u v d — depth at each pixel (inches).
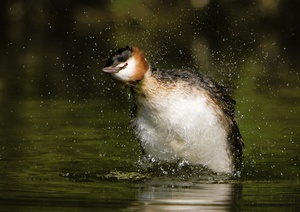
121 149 522.6
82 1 1288.1
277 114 656.4
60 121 629.9
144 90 434.9
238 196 383.6
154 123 443.8
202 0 1274.6
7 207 352.2
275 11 1254.3
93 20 1264.8
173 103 436.8
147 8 1278.3
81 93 786.2
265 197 380.8
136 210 352.2
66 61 991.6
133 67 429.1
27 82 845.2
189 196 383.9
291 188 404.5
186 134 441.7
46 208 350.9
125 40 1127.0
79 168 458.9
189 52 1034.7
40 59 1009.5
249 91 776.9
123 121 634.2
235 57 1007.6
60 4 1288.1
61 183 412.5
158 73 439.2
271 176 441.7
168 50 1051.3
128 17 1268.5
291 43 1153.4
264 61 982.4
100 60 993.5
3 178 423.8
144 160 458.6
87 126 609.0
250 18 1255.5
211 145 449.1
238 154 467.8
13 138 555.5
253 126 605.9
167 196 382.3
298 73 896.9
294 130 590.2
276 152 514.0
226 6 1270.9
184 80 442.9
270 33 1216.2
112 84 836.0
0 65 959.0
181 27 1229.7
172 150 450.3
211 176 441.4
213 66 922.7
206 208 357.7
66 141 547.2
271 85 815.7
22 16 1291.8
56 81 853.2
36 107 700.0
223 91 468.8
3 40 1186.6
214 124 446.0
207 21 1250.6
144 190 395.9
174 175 443.2
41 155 497.7
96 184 410.9
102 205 358.6
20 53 1065.5
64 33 1245.1
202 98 443.5
